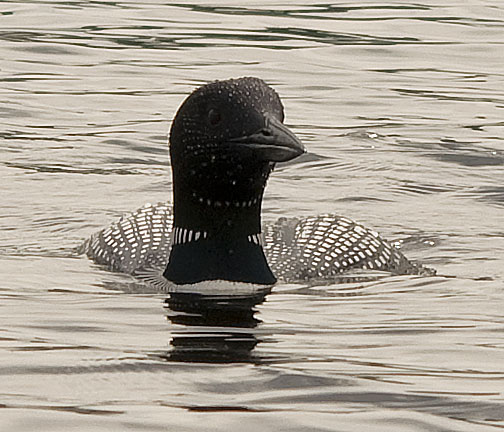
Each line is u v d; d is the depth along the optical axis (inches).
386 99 848.9
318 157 695.7
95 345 356.2
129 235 480.4
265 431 286.2
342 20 1112.8
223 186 422.9
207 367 334.6
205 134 416.5
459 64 964.6
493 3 1211.2
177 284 434.9
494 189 631.2
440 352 353.7
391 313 402.9
